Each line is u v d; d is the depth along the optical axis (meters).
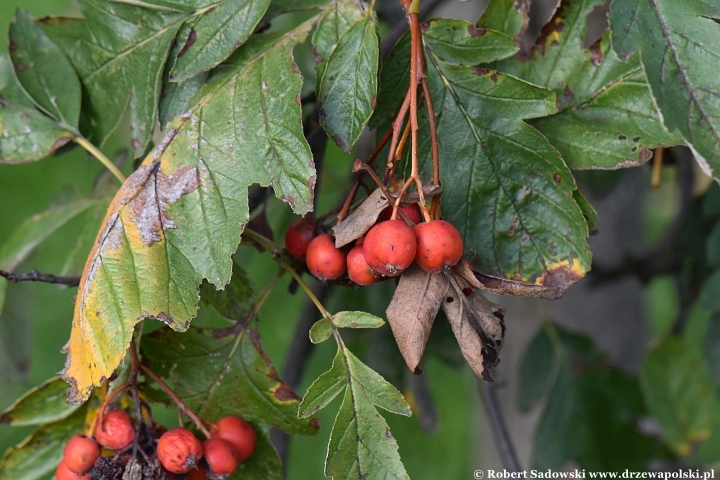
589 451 0.70
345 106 0.54
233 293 0.58
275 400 0.57
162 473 0.55
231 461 0.56
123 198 0.55
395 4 0.69
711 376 0.67
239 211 0.54
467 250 0.56
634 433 0.70
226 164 0.55
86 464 0.55
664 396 0.69
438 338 0.69
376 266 0.53
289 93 0.55
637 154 0.56
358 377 0.55
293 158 0.54
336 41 0.55
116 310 0.54
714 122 0.52
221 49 0.55
